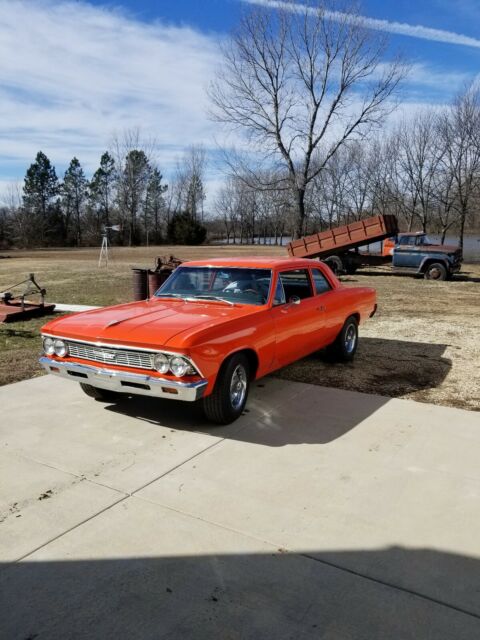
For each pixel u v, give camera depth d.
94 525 3.16
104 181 82.69
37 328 9.70
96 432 4.62
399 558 2.85
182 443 4.38
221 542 2.99
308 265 6.46
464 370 6.80
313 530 3.11
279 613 2.44
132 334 4.44
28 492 3.56
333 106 31.11
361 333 9.48
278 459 4.07
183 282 5.96
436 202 38.81
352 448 4.28
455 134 34.19
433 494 3.54
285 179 33.50
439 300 14.52
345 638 2.28
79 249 60.75
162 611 2.45
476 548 2.94
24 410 5.20
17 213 79.06
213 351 4.38
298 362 7.23
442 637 2.29
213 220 101.94
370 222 20.67
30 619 2.39
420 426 4.77
